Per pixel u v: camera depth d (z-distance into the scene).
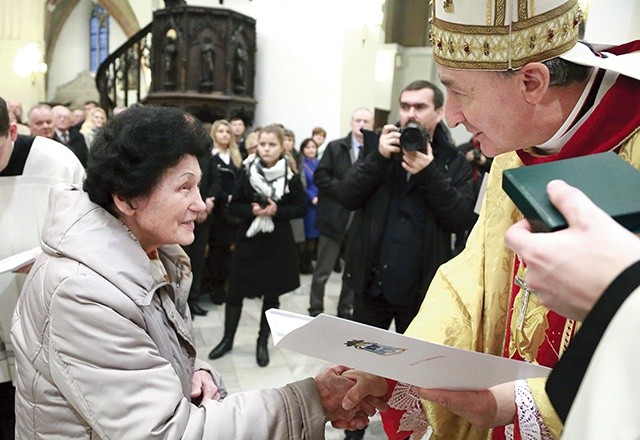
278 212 3.24
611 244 0.42
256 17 6.11
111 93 8.28
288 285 3.34
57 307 0.88
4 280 1.58
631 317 0.39
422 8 10.68
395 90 10.77
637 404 0.38
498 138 0.81
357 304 2.34
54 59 16.44
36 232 1.86
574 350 0.44
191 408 0.92
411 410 1.03
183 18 5.66
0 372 1.60
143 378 0.88
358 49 6.23
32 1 11.65
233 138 4.35
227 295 3.41
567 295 0.44
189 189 0.99
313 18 5.96
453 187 2.12
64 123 4.76
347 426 1.07
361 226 2.28
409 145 2.05
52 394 0.93
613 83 0.77
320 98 6.04
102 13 16.66
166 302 1.02
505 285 0.99
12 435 1.70
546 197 0.48
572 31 0.75
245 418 0.93
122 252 0.94
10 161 1.81
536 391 0.80
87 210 0.97
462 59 0.77
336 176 3.93
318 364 3.38
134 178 0.93
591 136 0.79
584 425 0.39
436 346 0.67
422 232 2.17
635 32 1.73
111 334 0.87
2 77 11.67
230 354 3.48
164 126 0.94
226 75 5.77
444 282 1.09
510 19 0.72
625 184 0.50
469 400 0.80
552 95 0.77
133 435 0.85
